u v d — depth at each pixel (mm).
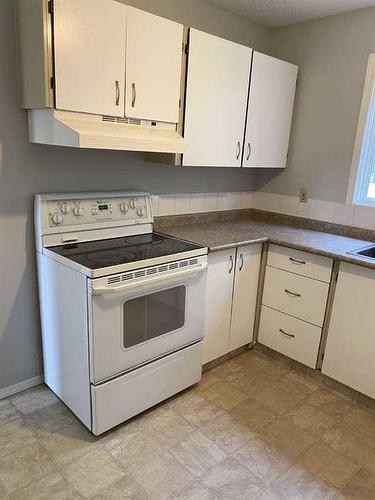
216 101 2287
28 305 2113
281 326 2578
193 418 2051
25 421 1957
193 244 2176
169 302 1987
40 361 2236
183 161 2225
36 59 1633
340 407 2205
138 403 1968
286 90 2740
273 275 2562
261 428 2000
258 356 2730
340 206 2721
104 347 1733
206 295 2268
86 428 1917
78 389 1880
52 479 1625
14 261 2004
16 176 1914
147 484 1623
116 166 2287
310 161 2854
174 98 2061
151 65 1904
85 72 1674
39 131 1809
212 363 2545
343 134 2645
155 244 2141
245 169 3127
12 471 1656
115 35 1730
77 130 1603
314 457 1823
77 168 2121
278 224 3014
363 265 2049
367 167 2613
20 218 1972
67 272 1778
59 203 1979
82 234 2074
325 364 2363
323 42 2662
